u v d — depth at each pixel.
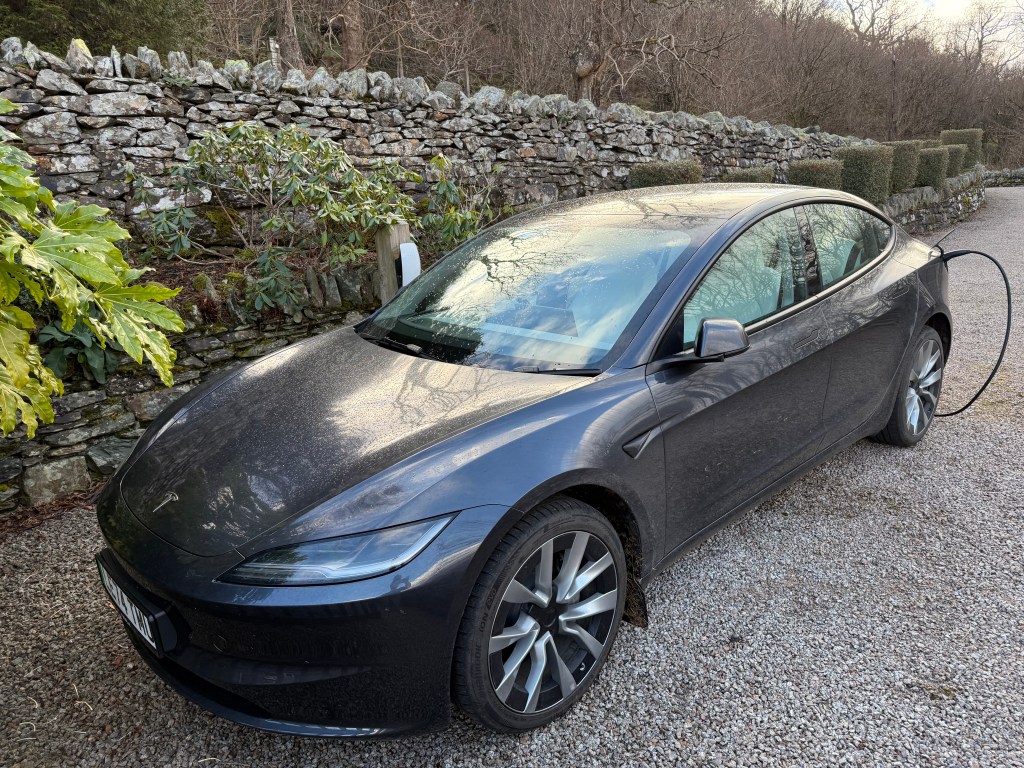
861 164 10.59
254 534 1.86
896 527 3.16
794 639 2.47
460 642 1.87
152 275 4.84
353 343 2.88
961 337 5.96
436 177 6.68
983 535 3.06
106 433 3.78
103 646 2.57
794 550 3.01
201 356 4.12
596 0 13.09
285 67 11.75
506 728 2.02
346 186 4.84
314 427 2.23
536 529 1.97
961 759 1.96
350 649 1.76
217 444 2.27
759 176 9.73
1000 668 2.29
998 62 31.81
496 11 16.41
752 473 2.74
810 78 23.52
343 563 1.76
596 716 2.18
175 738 2.15
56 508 3.54
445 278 3.13
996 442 3.94
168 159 5.28
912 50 28.89
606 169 8.42
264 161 4.84
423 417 2.19
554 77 15.49
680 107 16.98
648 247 2.74
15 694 2.35
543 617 2.07
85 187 4.96
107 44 9.02
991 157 31.12
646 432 2.26
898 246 3.70
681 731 2.10
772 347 2.69
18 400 2.18
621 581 2.27
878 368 3.34
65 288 2.03
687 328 2.47
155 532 1.98
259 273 4.79
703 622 2.58
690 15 16.25
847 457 3.87
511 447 2.01
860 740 2.04
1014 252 9.81
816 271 3.05
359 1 12.01
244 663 1.81
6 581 2.97
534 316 2.65
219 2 12.05
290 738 2.14
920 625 2.52
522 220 3.41
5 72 4.57
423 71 15.48
